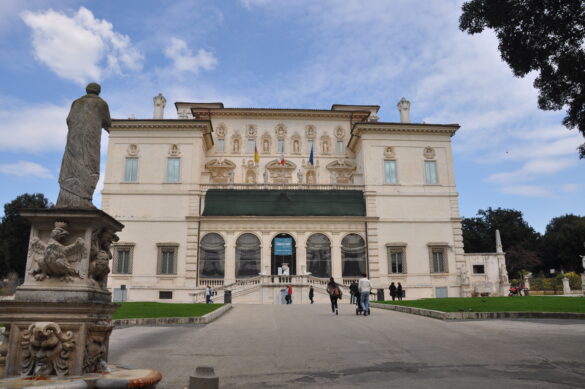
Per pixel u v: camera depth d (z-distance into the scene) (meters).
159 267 44.62
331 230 46.88
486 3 15.91
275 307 29.95
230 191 47.41
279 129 55.59
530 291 61.56
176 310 24.64
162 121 47.81
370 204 47.72
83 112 8.93
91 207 8.52
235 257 45.47
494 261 48.31
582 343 13.58
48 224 8.24
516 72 17.08
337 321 20.39
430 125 49.84
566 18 14.95
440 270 46.88
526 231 90.25
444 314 20.58
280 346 14.05
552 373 10.05
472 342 14.14
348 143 54.19
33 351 7.35
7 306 7.49
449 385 9.10
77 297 7.76
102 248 8.76
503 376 9.82
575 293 55.34
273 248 46.12
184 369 10.92
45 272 7.95
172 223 45.84
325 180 54.41
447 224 47.97
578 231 83.38
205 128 48.41
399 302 30.30
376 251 46.47
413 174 49.09
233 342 14.90
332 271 45.75
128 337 16.06
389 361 11.59
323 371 10.59
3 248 67.75
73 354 7.51
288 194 47.56
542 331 16.12
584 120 16.64
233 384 9.45
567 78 16.23
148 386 7.20
